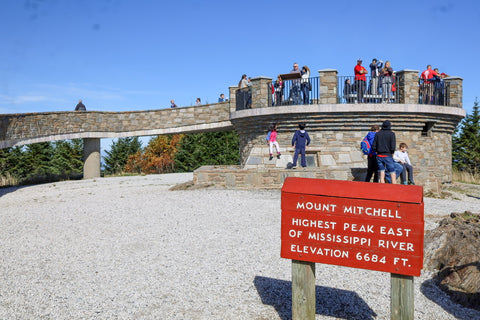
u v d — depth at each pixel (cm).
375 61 1568
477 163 3581
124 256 664
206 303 485
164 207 1029
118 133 2359
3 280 570
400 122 1584
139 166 4203
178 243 726
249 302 487
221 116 2145
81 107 2398
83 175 2484
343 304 482
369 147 1091
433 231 668
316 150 1520
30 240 780
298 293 421
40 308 477
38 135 2131
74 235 803
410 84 1562
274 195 1163
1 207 1254
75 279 569
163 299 498
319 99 1572
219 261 629
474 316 452
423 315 457
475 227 633
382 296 505
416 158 1628
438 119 1634
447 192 1326
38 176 2427
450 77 1703
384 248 379
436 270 582
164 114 2292
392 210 374
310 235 407
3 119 1864
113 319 447
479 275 505
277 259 635
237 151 3556
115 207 1063
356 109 1533
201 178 1354
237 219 881
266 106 1695
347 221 392
